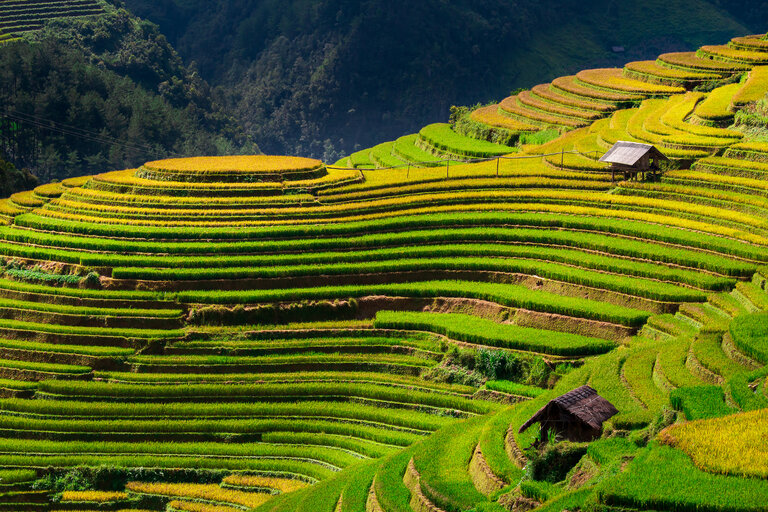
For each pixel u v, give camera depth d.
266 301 59.38
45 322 60.81
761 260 51.38
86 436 51.97
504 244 61.19
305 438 49.97
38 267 65.56
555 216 62.88
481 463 35.78
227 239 65.75
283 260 62.53
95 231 67.81
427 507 34.16
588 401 34.00
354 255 62.22
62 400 54.47
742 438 27.36
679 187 62.44
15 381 56.19
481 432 39.66
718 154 66.56
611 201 63.03
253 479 47.84
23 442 51.53
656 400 37.38
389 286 59.06
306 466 47.53
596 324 50.44
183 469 49.25
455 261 59.84
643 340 47.75
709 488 25.27
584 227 60.50
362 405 51.53
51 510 48.44
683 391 32.44
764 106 70.19
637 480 25.95
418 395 50.44
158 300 60.88
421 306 58.06
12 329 60.28
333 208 69.19
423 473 36.66
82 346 58.34
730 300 48.00
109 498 48.22
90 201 73.88
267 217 68.44
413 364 53.16
